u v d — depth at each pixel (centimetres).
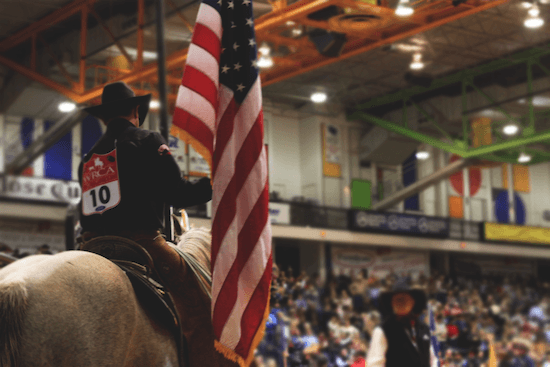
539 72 2636
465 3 1558
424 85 2386
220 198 380
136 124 363
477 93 2738
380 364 484
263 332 372
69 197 1912
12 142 2192
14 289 253
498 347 1605
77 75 2109
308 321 1706
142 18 1730
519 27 2050
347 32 1712
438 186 3212
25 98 2145
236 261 373
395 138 2812
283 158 2444
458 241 3045
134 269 327
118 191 337
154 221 342
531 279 3177
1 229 1883
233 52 402
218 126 392
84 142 1836
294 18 1538
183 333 351
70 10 1894
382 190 2952
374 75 2520
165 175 338
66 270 275
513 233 3231
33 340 252
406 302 493
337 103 2748
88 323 271
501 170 3475
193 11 1677
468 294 2528
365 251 2838
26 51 2192
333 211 2605
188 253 391
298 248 2656
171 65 1650
